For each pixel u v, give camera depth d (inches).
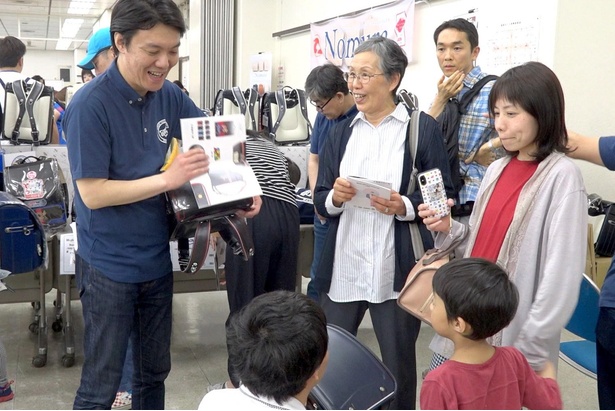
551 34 142.3
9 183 123.6
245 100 174.6
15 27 735.1
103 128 67.0
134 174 70.5
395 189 83.0
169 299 77.4
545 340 61.3
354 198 80.7
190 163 66.2
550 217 62.6
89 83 68.7
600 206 125.1
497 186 69.8
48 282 128.3
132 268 71.1
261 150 104.7
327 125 128.3
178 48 67.1
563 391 119.5
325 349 49.4
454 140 109.2
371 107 82.8
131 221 70.6
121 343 72.5
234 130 72.5
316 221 121.1
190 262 73.7
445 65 116.3
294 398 48.8
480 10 168.1
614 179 136.6
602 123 140.6
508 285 55.9
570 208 61.4
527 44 149.8
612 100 139.3
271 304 49.5
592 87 140.9
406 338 84.8
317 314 49.7
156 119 72.9
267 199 100.9
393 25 214.5
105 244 70.2
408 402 85.7
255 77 327.6
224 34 353.4
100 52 92.9
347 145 86.8
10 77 171.2
